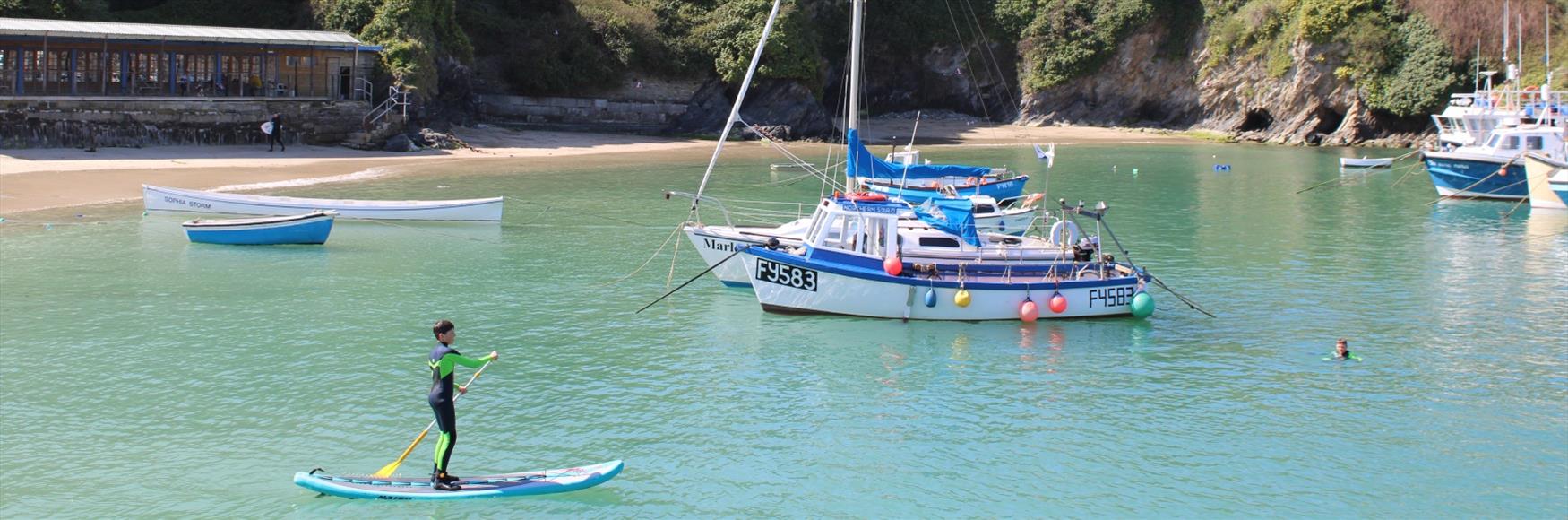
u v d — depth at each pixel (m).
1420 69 87.00
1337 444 19.69
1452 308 29.31
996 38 102.81
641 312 27.88
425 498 16.81
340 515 16.42
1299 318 28.08
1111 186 58.38
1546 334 26.62
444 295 29.48
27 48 54.44
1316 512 17.09
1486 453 19.36
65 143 54.69
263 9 70.06
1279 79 94.31
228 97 59.62
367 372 22.80
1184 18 100.00
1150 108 102.88
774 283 27.16
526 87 79.62
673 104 83.50
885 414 20.95
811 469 18.44
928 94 103.50
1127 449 19.38
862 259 26.83
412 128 66.00
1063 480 18.12
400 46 66.44
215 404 20.83
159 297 28.70
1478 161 52.16
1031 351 24.95
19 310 27.06
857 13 33.75
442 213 41.00
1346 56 90.75
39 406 20.58
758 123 82.69
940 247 27.75
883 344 25.25
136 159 53.12
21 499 16.81
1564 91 61.09
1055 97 101.75
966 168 42.06
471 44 77.56
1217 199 52.94
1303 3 92.31
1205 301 29.83
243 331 25.67
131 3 72.44
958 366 23.81
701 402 21.47
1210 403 21.72
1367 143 91.12
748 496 17.44
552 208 45.44
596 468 17.62
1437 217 46.81
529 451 18.95
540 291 30.02
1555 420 20.91
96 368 22.78
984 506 17.20
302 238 36.22
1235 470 18.56
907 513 16.92
